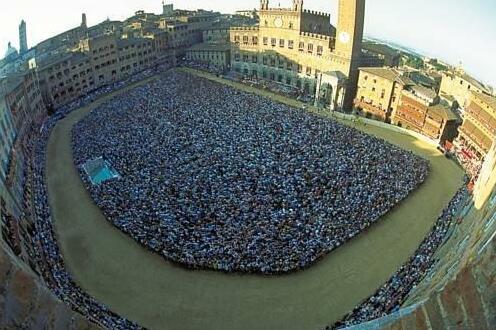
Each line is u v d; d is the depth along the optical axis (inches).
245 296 2247.8
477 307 634.2
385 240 2632.9
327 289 2282.2
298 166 3265.3
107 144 3823.8
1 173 2632.9
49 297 852.6
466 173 3415.4
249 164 3294.8
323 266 2421.3
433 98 4183.1
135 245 2605.8
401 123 4520.2
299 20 5442.9
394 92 4554.6
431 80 5009.8
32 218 2758.4
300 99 5251.0
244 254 2410.2
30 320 783.1
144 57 6486.2
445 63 5979.3
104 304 2208.4
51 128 4493.1
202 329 2068.2
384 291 2203.5
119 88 5762.8
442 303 697.6
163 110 4532.5
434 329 693.3
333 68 5177.2
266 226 2598.4
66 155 3816.4
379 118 4771.2
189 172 3206.2
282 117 4254.4
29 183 3216.0
